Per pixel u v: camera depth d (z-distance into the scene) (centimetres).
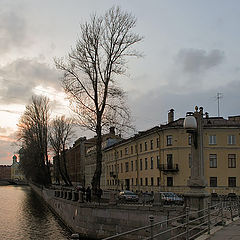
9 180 17462
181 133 4850
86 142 11050
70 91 3105
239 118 5294
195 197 1445
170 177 4875
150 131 5303
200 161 1502
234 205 1748
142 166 5738
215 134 4853
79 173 11125
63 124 6944
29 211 4491
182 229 1415
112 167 7606
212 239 1130
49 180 6456
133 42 3158
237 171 4781
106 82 3067
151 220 907
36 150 6538
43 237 2625
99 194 2834
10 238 2617
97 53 3091
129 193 3425
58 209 3700
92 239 2352
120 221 2202
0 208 4888
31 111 6344
